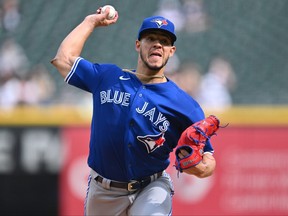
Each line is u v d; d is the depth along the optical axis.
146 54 13.94
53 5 38.69
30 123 25.77
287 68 35.88
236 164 25.83
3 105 28.44
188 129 13.49
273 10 39.41
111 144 13.82
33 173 25.64
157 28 13.80
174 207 25.36
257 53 36.72
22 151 25.66
